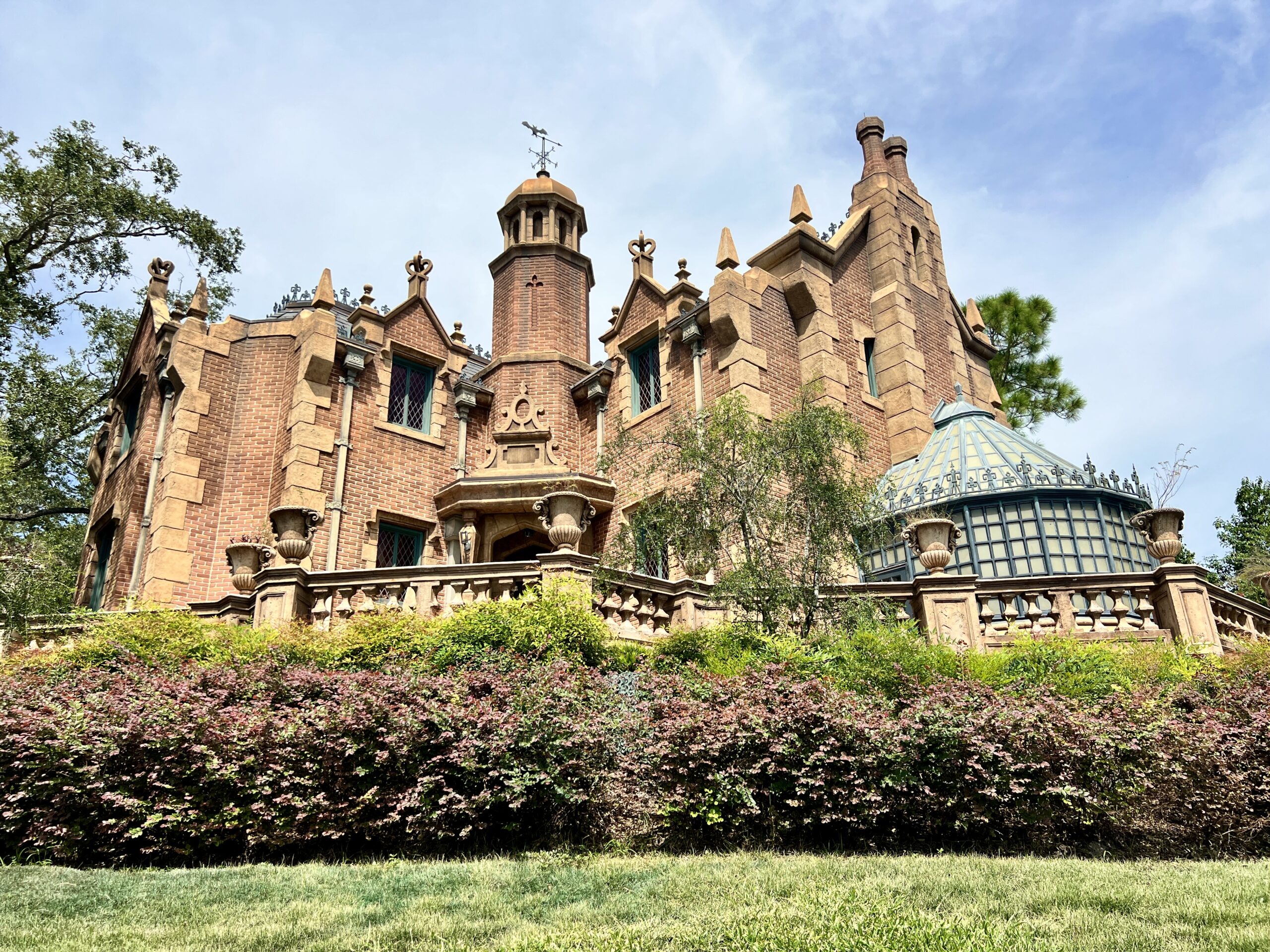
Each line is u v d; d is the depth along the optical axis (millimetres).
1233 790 7707
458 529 19312
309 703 8344
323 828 7547
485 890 6211
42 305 26781
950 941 4691
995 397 23188
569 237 23922
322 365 18422
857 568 15883
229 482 18141
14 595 18984
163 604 13086
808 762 7660
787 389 17906
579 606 10516
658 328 19328
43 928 5430
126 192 25891
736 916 5359
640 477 15211
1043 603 14586
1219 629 12742
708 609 12250
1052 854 7523
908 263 21266
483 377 22359
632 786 8281
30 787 7656
